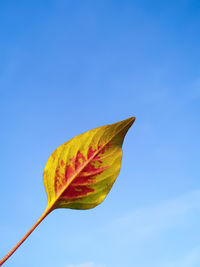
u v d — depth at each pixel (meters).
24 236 0.28
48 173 0.31
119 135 0.31
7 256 0.27
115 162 0.31
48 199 0.30
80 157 0.31
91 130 0.31
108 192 0.31
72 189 0.31
